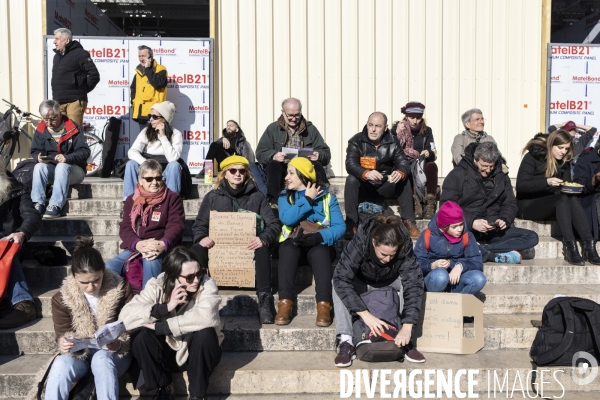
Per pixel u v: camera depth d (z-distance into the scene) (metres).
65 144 5.73
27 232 4.44
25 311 4.18
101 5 10.08
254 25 7.36
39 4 7.30
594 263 5.02
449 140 7.52
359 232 4.05
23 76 7.37
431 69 7.46
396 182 5.36
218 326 3.63
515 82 7.51
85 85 6.94
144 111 7.01
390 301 3.98
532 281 4.97
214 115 7.38
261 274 4.34
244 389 3.77
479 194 5.11
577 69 7.46
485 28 7.46
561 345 3.84
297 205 4.54
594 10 9.76
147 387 3.50
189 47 7.31
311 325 4.20
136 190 4.49
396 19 7.41
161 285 3.60
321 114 7.45
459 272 4.32
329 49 7.41
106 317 3.55
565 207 5.12
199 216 4.66
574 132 6.93
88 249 3.45
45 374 3.38
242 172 4.65
